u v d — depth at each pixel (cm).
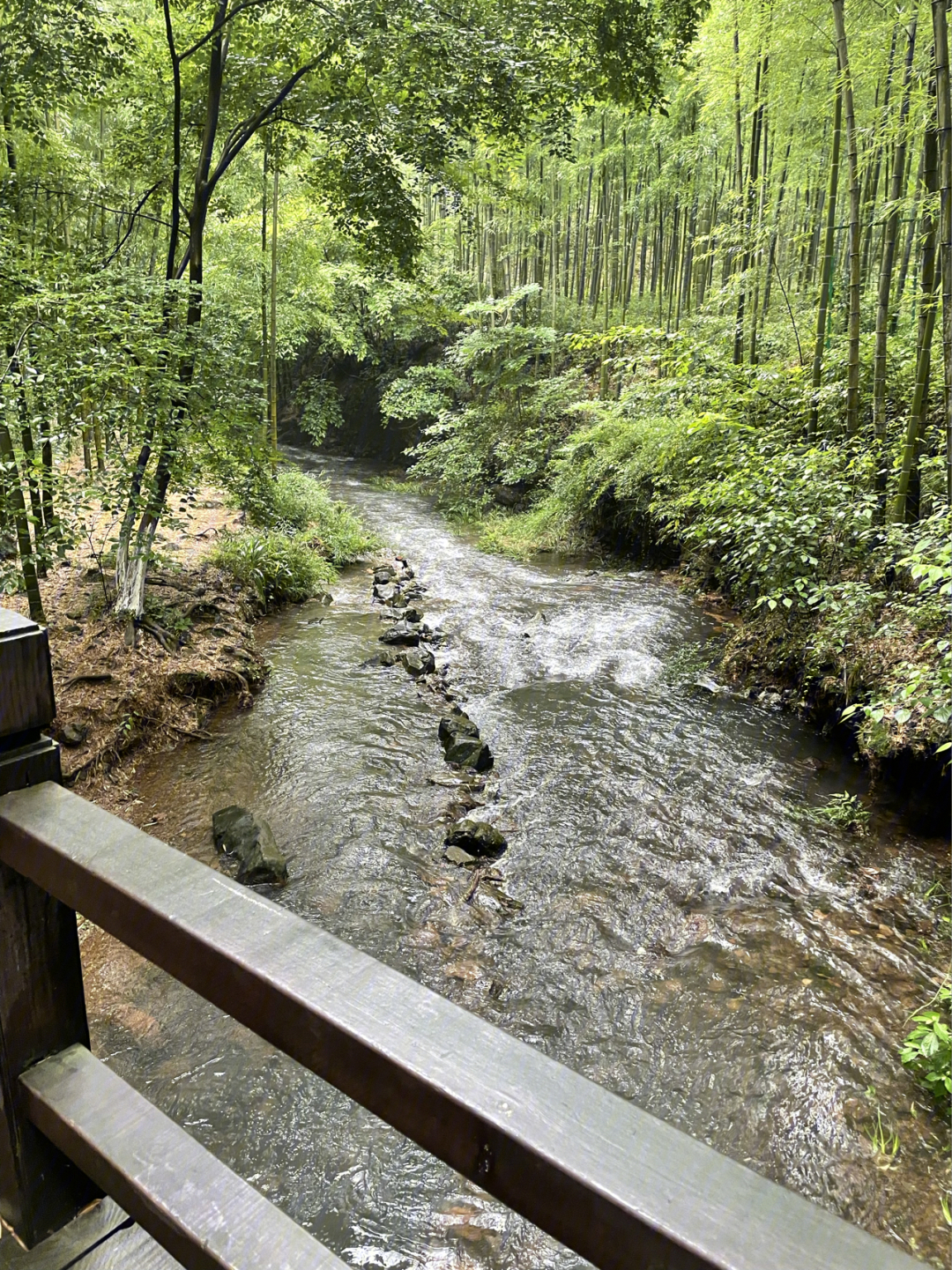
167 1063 245
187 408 482
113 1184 73
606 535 919
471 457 1192
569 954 295
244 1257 64
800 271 820
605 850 358
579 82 562
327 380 1706
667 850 357
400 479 1455
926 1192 204
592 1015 267
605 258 1227
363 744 455
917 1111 227
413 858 351
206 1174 72
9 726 77
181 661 494
